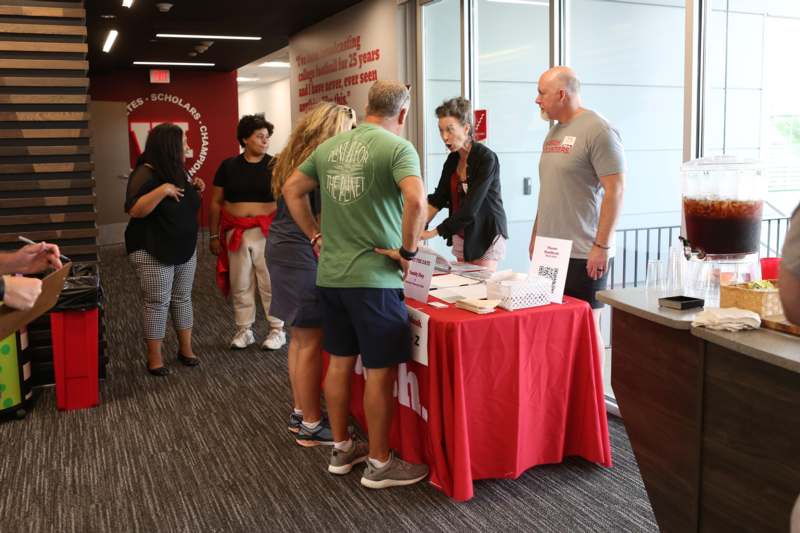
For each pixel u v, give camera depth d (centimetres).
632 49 414
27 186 432
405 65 623
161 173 429
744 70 342
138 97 1259
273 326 511
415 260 306
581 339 301
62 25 430
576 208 332
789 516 179
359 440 343
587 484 294
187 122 1288
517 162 512
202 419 378
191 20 786
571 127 331
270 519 272
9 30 421
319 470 314
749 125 343
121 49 1005
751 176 203
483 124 539
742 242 205
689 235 215
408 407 302
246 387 429
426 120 615
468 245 391
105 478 310
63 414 390
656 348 224
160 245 439
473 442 284
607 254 322
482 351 277
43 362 437
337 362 297
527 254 515
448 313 284
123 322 610
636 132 420
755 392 186
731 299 206
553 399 301
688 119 343
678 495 220
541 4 474
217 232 509
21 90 428
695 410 209
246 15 755
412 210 260
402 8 616
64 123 437
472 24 542
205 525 269
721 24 342
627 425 242
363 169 269
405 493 290
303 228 300
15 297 164
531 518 268
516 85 505
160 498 291
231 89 1305
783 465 179
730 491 198
